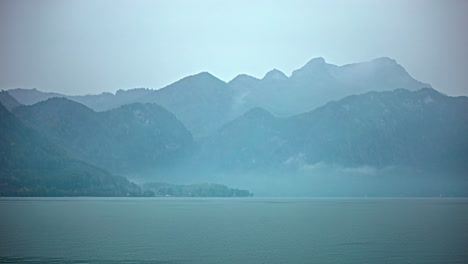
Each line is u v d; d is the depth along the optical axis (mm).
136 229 175375
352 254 120312
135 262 110375
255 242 140250
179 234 159625
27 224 190625
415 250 126375
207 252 122625
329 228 182375
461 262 111000
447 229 178625
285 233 164500
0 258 114000
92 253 120375
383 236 155625
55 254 118875
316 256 117562
